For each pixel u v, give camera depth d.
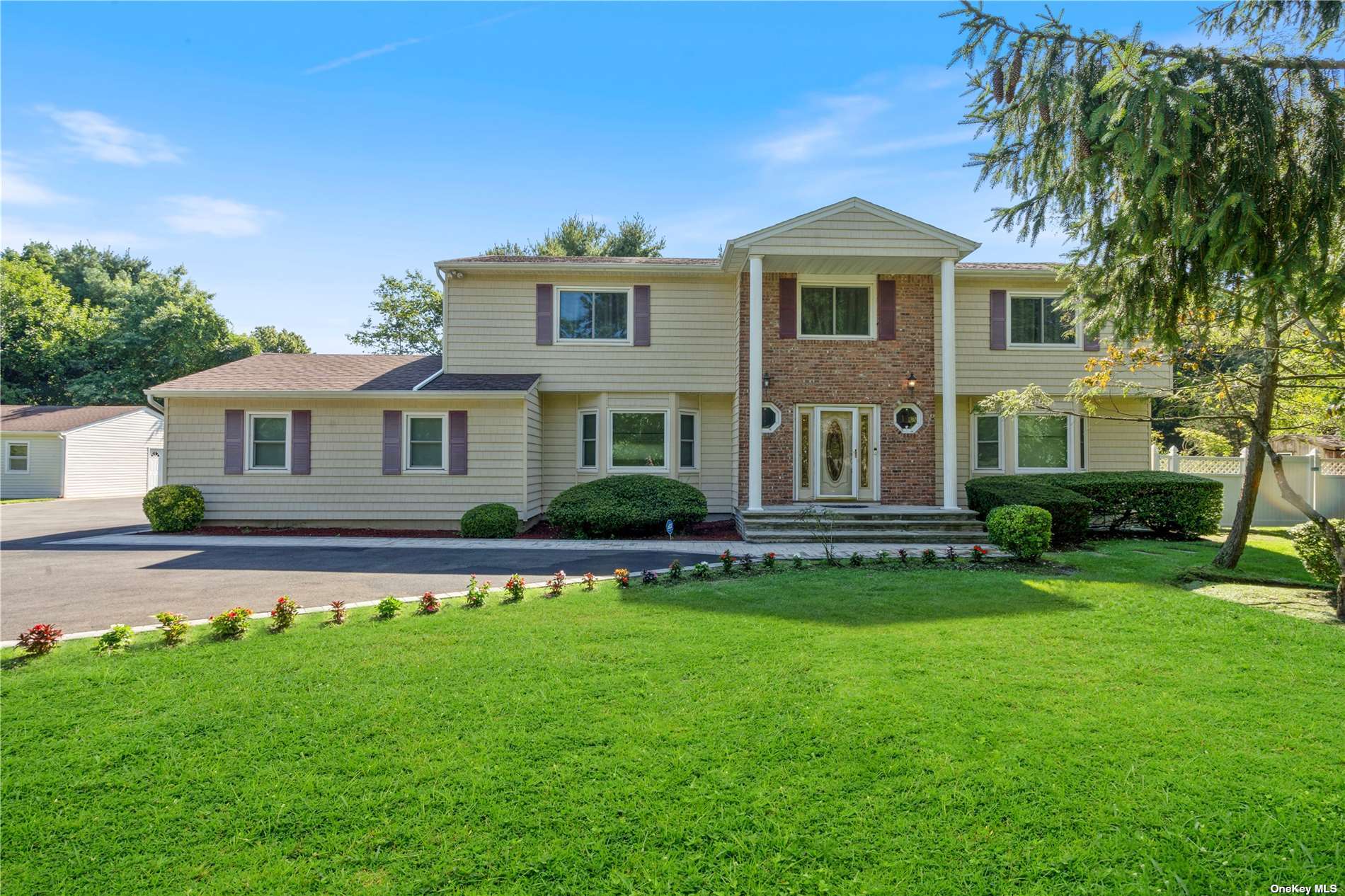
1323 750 3.67
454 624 6.32
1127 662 5.12
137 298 40.56
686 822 3.08
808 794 3.29
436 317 37.38
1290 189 5.14
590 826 3.07
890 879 2.70
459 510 14.51
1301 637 5.75
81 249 50.28
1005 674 4.84
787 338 14.87
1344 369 7.88
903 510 13.29
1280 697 4.42
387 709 4.32
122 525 16.39
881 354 14.94
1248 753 3.64
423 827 3.08
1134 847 2.86
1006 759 3.58
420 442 14.72
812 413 14.93
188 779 3.52
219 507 14.59
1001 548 11.49
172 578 9.04
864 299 15.20
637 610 6.81
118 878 2.79
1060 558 10.19
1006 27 5.40
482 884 2.71
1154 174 4.84
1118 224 5.56
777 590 7.73
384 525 14.73
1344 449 18.47
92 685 4.77
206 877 2.78
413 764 3.63
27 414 29.53
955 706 4.28
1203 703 4.32
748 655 5.30
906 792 3.29
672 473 15.55
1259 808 3.12
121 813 3.23
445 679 4.84
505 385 14.70
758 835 2.98
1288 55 5.50
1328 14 5.43
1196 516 13.19
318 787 3.42
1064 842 2.91
